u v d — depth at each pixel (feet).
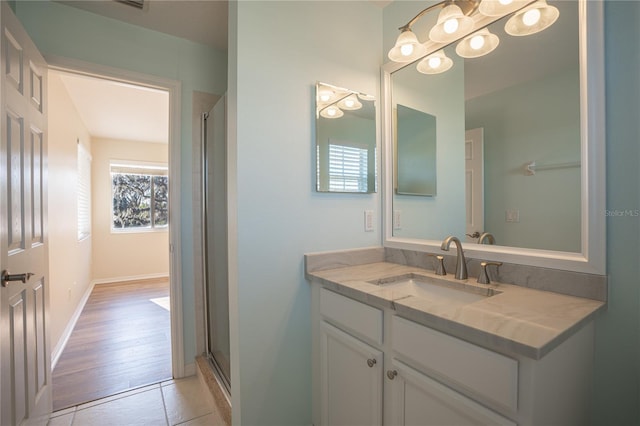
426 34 5.23
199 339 7.30
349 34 5.59
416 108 5.42
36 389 4.97
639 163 3.04
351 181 5.50
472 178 4.63
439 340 2.99
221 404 5.43
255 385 4.56
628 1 3.09
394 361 3.51
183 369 7.05
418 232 5.41
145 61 6.71
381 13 6.06
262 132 4.61
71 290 10.39
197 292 7.29
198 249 7.32
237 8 4.45
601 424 3.25
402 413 3.42
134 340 9.03
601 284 3.25
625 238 3.13
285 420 4.80
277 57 4.76
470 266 4.54
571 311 3.01
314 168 5.12
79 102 11.05
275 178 4.73
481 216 4.52
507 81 4.17
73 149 11.16
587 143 3.33
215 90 7.53
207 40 7.22
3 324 3.88
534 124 3.90
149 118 12.95
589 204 3.32
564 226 3.59
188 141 7.22
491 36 4.36
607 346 3.23
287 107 4.85
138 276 17.26
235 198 4.47
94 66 6.15
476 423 2.70
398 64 5.66
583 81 3.37
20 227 4.46
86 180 14.73
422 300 3.44
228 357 6.20
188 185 7.22
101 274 16.33
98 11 6.11
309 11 5.12
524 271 3.93
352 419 4.13
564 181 3.59
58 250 8.77
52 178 8.35
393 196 5.84
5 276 3.91
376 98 5.94
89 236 14.82
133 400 6.12
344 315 4.22
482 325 2.68
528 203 3.95
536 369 2.37
